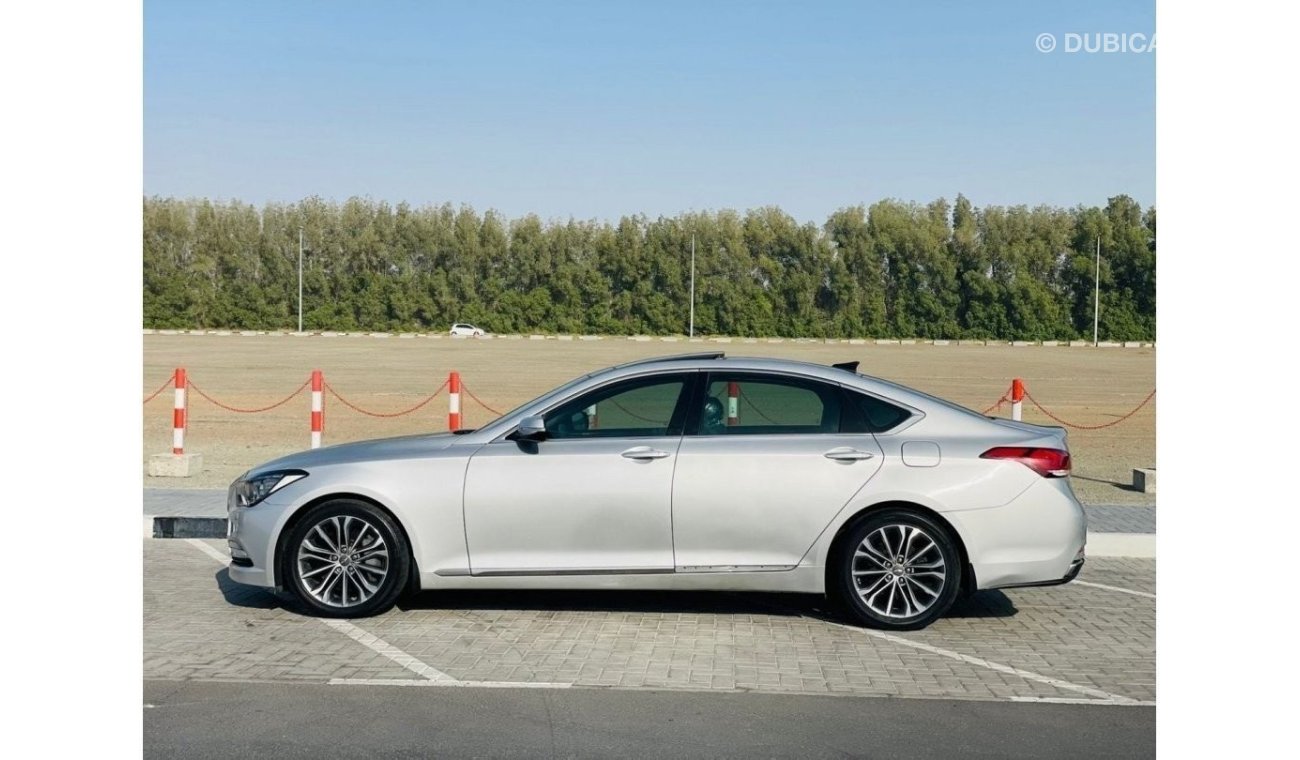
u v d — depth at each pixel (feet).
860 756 17.51
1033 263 296.92
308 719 19.01
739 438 25.50
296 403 88.94
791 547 25.07
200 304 296.71
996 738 18.35
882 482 24.94
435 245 317.83
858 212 306.14
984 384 123.75
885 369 151.02
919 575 25.04
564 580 25.35
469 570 25.40
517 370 138.10
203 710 19.43
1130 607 27.81
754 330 298.35
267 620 25.70
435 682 21.07
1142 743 18.22
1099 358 189.16
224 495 41.47
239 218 314.55
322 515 25.70
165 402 88.38
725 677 21.53
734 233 307.17
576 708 19.65
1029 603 28.19
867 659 22.91
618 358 170.50
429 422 75.51
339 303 302.66
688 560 25.16
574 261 316.40
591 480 25.20
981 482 24.88
